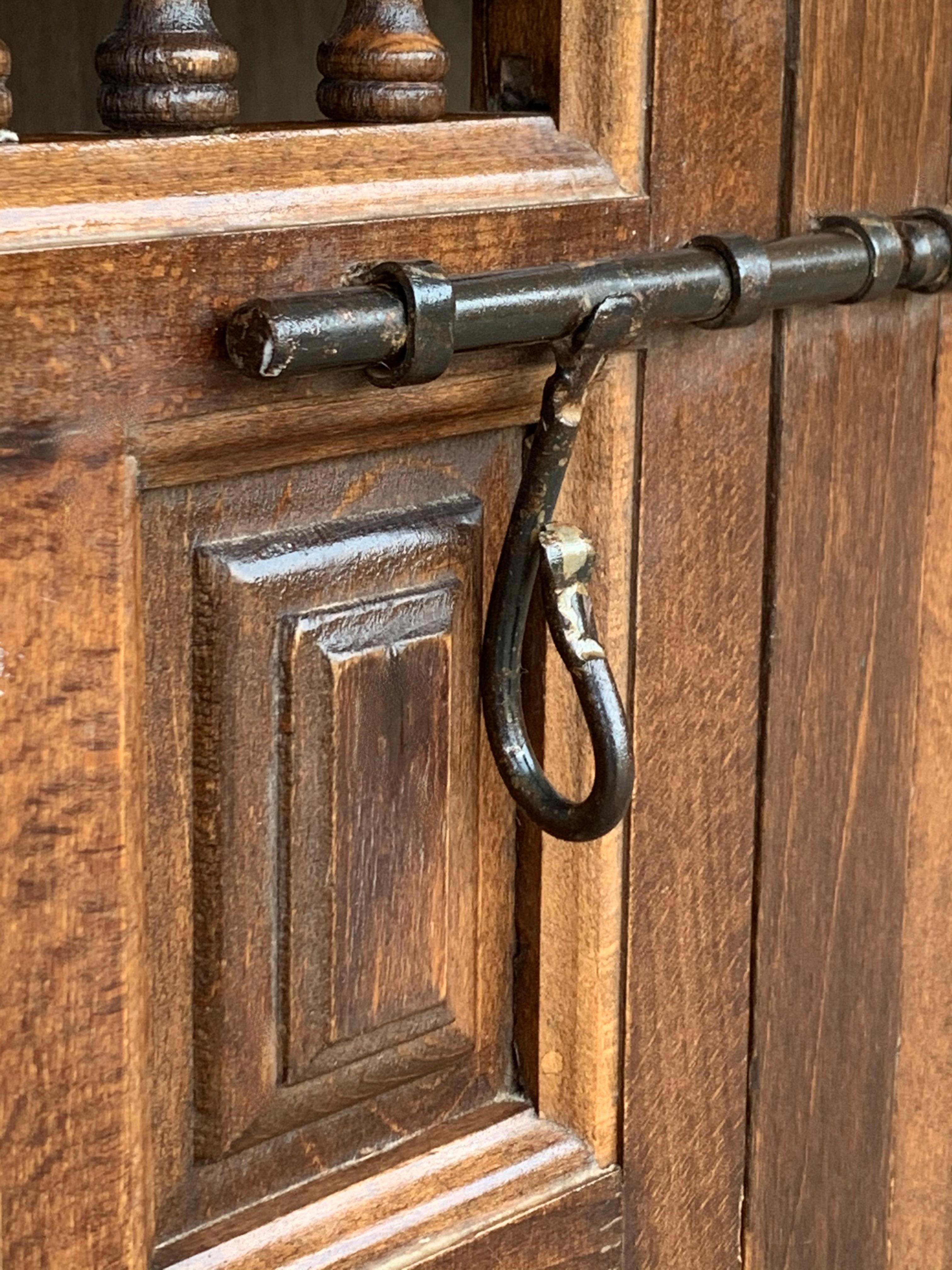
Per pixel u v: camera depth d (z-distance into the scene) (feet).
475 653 2.15
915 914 2.66
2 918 1.84
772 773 2.42
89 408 1.80
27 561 1.79
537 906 2.26
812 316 2.31
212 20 1.96
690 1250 2.48
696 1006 2.41
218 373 1.85
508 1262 2.26
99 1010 1.91
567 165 2.06
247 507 1.96
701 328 2.14
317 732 2.03
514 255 2.02
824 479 2.38
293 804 2.03
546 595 2.02
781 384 2.30
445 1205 2.21
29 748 1.82
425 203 1.96
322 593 2.01
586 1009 2.30
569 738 2.22
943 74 2.38
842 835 2.53
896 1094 2.71
